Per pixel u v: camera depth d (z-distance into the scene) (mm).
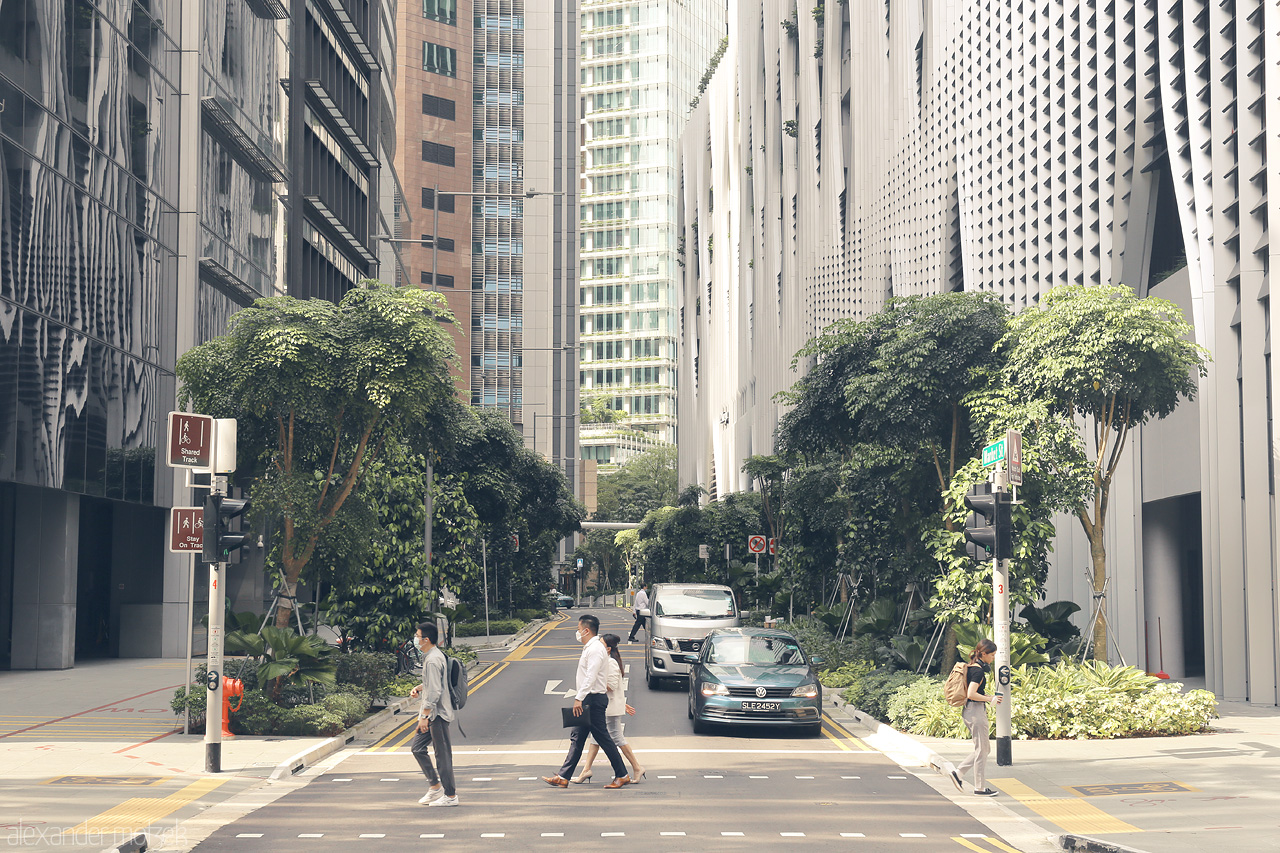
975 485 18562
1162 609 25062
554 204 106625
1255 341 18859
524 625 46875
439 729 10961
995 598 13117
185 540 15766
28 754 14016
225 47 34500
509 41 108125
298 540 17625
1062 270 26594
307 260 41406
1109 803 10859
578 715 12008
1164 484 23516
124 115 29156
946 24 36688
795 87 68875
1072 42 26094
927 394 18953
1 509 30516
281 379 16531
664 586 25266
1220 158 19891
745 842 9297
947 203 36188
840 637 27938
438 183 104250
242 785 12023
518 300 105375
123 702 20391
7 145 23438
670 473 130625
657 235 159625
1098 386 16500
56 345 25406
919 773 13062
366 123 47500
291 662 16125
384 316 16844
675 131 161375
